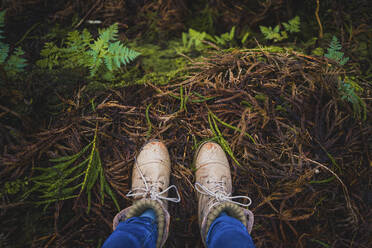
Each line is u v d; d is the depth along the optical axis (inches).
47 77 71.7
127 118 71.5
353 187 69.1
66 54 71.7
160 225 54.0
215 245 47.0
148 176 64.6
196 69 75.9
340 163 70.2
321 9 81.5
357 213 67.7
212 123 72.2
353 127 71.6
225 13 81.7
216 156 68.2
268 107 71.2
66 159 66.0
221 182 64.8
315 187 69.6
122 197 67.6
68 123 69.7
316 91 72.0
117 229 48.9
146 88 73.0
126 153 69.9
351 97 68.9
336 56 72.7
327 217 68.4
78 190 67.1
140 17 79.6
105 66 71.9
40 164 67.2
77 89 72.2
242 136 70.1
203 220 58.7
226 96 72.6
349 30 81.0
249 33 80.9
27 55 72.9
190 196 68.6
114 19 78.8
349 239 66.9
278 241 66.3
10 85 69.1
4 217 63.8
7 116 68.6
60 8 77.7
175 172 70.4
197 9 81.7
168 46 78.6
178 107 72.9
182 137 71.9
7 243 62.4
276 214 67.0
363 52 79.7
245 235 48.8
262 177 69.6
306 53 78.5
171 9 80.5
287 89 74.0
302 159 69.1
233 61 75.0
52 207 66.4
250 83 73.8
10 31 74.3
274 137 71.9
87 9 78.2
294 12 81.7
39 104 70.4
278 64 74.6
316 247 66.6
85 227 65.2
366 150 70.1
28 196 65.4
